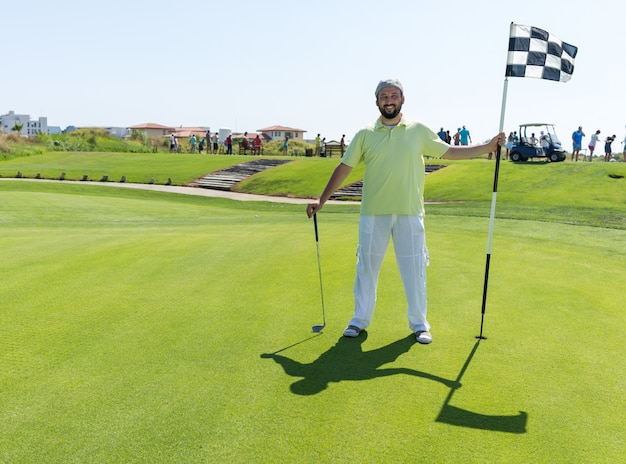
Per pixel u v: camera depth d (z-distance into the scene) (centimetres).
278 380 373
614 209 1497
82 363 400
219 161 3825
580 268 709
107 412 327
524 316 513
